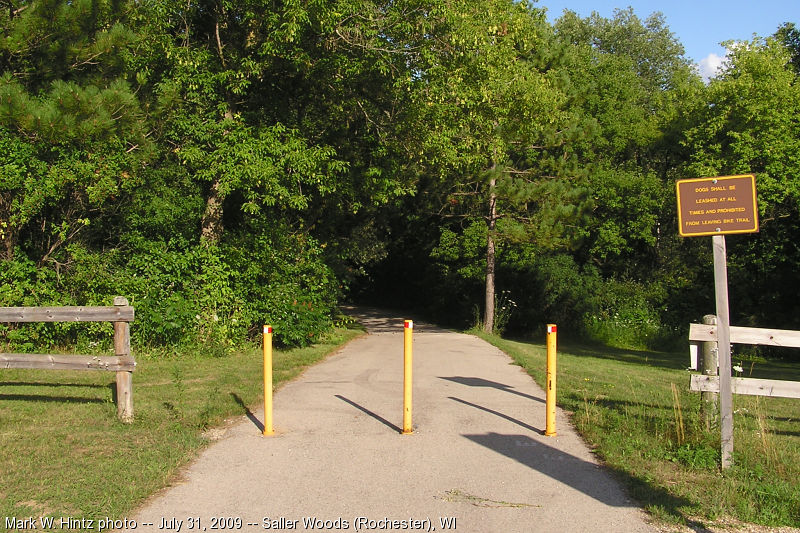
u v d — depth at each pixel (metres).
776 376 18.19
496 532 4.80
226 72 15.04
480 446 6.96
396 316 37.44
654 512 5.14
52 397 8.83
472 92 18.09
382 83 17.08
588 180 26.67
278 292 14.84
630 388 11.20
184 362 12.36
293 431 7.49
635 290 32.66
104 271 13.37
